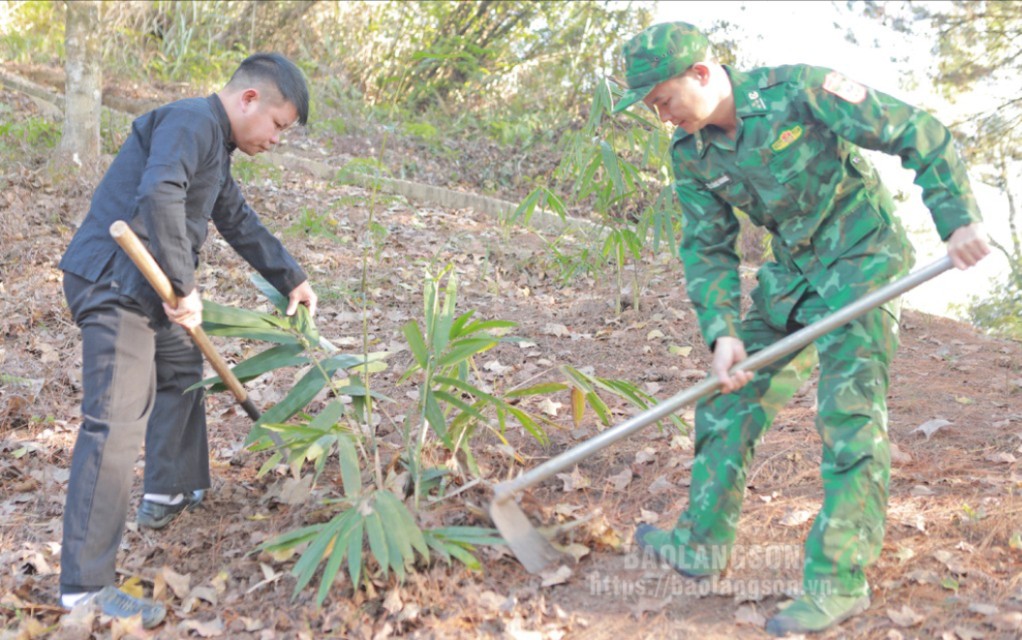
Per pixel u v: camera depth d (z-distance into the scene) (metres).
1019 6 8.66
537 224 7.64
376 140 9.72
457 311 5.70
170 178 2.84
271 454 4.00
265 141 3.23
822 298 2.73
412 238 7.08
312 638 2.78
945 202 2.49
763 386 2.86
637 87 2.61
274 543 2.93
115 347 2.96
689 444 3.91
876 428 2.64
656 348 5.12
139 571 3.17
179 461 3.43
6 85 9.05
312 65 11.09
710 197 2.85
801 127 2.60
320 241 6.66
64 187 6.99
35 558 3.22
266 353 3.50
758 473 3.63
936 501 3.37
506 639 2.72
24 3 11.78
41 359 4.89
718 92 2.63
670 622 2.77
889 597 2.81
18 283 5.71
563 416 4.27
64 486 3.79
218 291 5.83
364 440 3.64
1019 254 9.13
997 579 2.87
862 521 2.63
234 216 3.42
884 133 2.49
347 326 5.46
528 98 11.29
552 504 3.42
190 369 3.41
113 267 2.98
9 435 4.16
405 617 2.78
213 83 10.59
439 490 3.33
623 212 6.26
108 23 10.41
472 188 9.12
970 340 5.48
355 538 2.79
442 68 11.50
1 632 2.83
